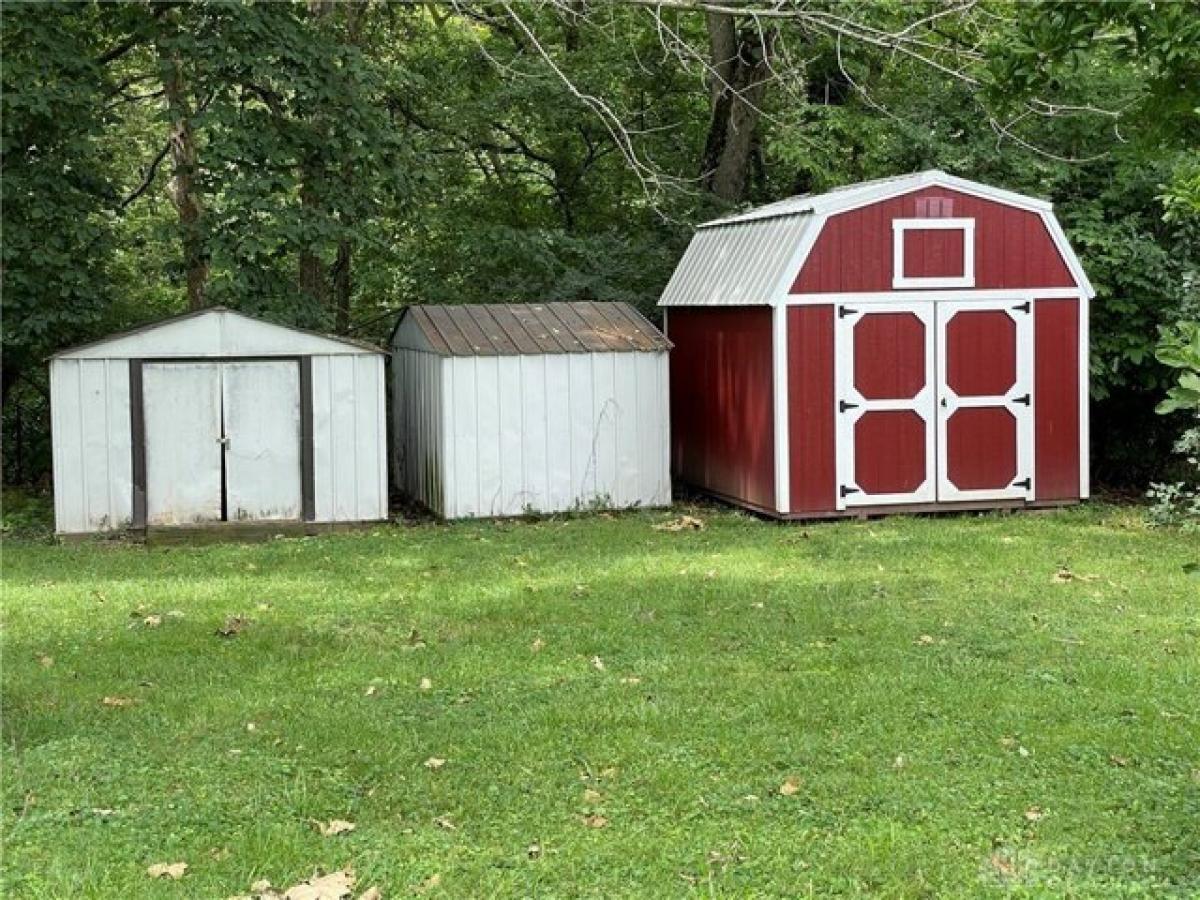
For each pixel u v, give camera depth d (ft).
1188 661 25.53
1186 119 16.79
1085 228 49.03
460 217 64.59
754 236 48.57
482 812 18.45
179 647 27.71
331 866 16.70
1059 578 33.78
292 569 36.96
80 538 43.83
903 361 45.27
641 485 48.49
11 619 30.40
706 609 30.58
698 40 68.33
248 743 21.49
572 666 25.91
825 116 59.00
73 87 47.96
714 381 49.98
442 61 65.92
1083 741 21.01
